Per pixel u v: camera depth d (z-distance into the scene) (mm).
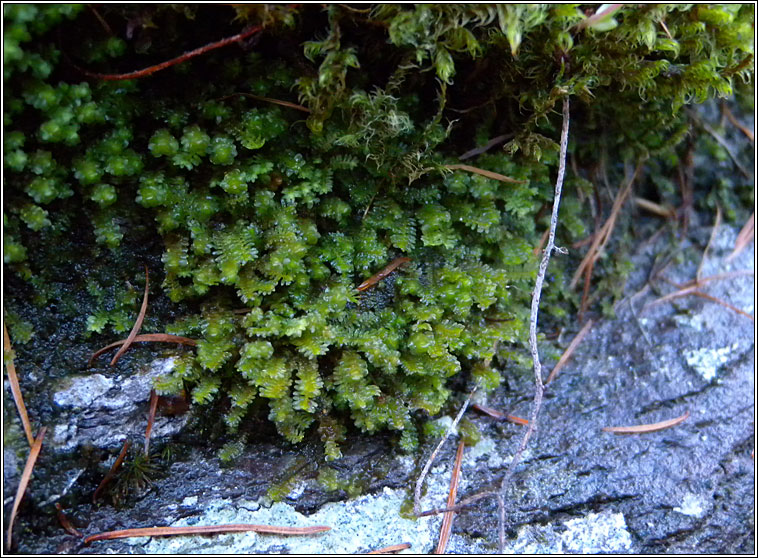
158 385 101
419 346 105
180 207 102
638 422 114
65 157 98
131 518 99
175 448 103
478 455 109
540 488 107
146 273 106
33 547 95
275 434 106
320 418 106
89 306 103
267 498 102
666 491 108
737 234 132
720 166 132
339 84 98
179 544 98
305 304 104
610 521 105
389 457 107
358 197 108
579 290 127
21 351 99
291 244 102
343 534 101
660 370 120
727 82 104
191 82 102
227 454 104
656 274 130
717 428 114
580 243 127
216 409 105
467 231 114
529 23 95
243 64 102
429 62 104
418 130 108
